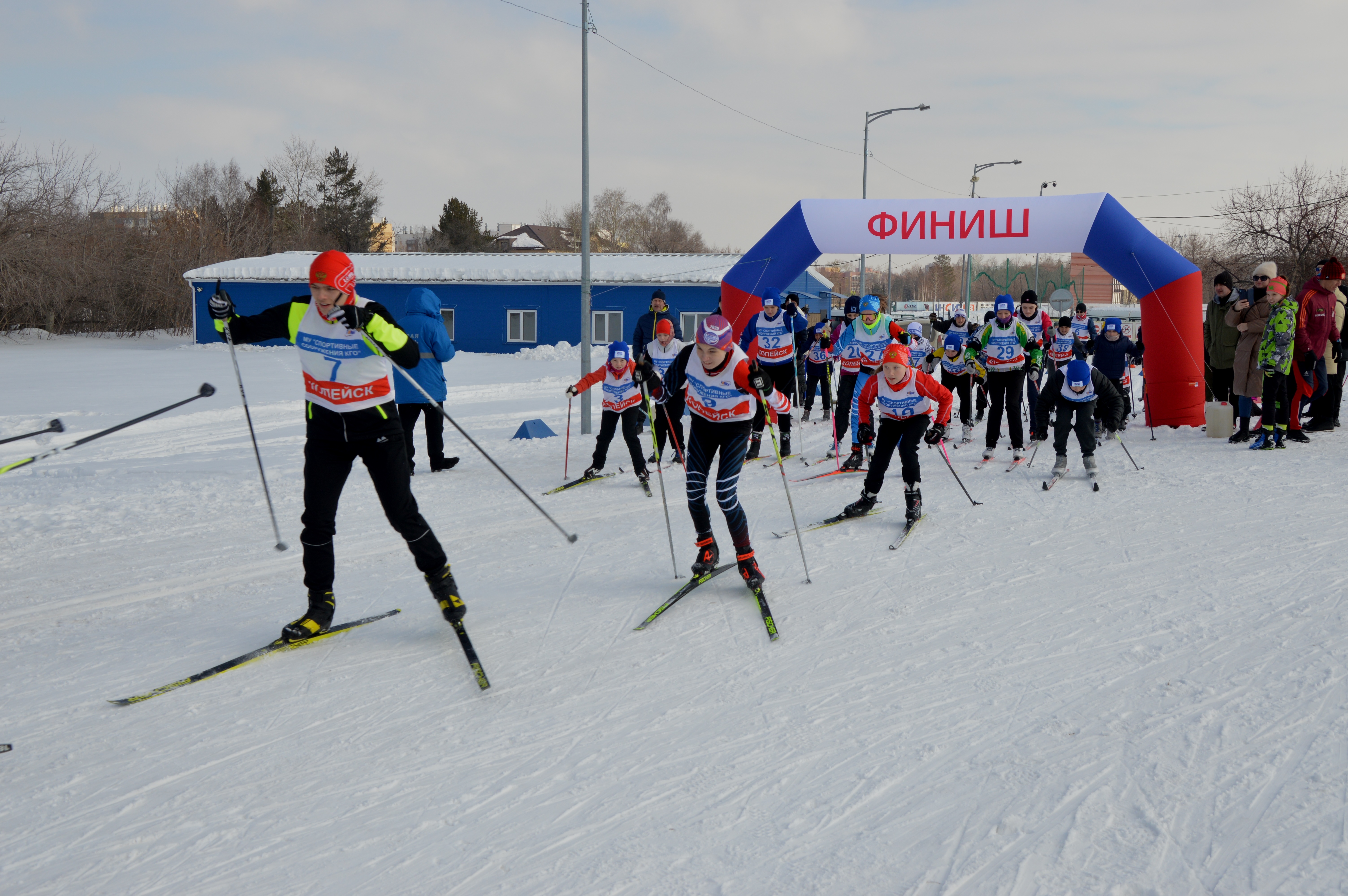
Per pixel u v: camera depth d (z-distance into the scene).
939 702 3.08
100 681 3.46
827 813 2.42
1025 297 7.57
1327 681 3.07
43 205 30.66
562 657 3.62
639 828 2.39
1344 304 8.39
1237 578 4.29
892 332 7.68
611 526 5.89
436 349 7.76
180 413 12.45
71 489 7.19
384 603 4.37
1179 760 2.60
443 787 2.64
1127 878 2.06
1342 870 2.04
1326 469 6.95
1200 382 9.60
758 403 6.72
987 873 2.11
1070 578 4.43
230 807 2.55
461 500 6.72
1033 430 8.88
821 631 3.83
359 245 59.84
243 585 4.68
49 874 2.25
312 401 3.72
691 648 3.69
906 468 5.56
